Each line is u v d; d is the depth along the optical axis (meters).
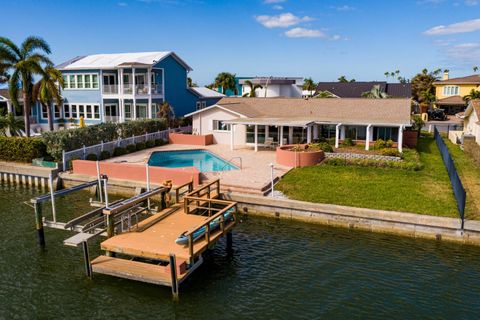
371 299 13.84
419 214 19.25
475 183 24.52
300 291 14.40
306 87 79.75
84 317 13.09
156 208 19.77
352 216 19.95
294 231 19.83
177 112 48.12
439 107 75.50
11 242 18.56
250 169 27.64
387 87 67.75
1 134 36.47
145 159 31.72
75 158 29.27
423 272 15.63
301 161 28.09
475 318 12.75
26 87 35.88
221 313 13.21
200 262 15.73
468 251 17.38
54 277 15.51
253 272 15.82
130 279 15.30
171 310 13.43
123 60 44.88
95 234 16.14
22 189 27.75
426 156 32.44
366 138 32.25
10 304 13.77
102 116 44.78
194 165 30.38
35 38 36.28
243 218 21.70
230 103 40.00
